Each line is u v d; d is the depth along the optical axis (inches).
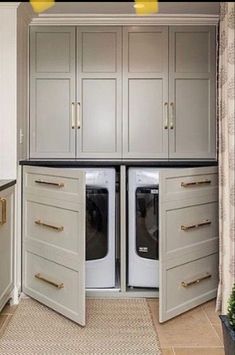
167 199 121.8
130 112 156.2
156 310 132.3
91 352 104.7
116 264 149.3
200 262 134.3
